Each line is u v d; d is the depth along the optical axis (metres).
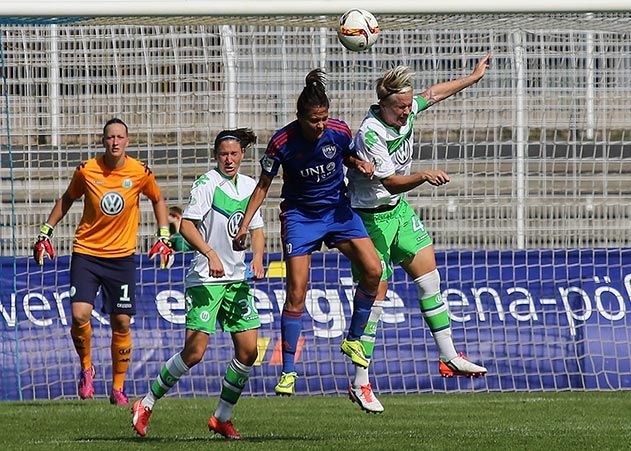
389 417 32.62
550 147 45.78
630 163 45.56
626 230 45.91
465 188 45.56
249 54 44.16
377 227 27.75
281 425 30.38
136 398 40.31
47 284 41.84
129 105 44.19
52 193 44.59
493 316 42.28
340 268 42.38
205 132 44.41
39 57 43.84
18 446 24.94
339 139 25.42
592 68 44.84
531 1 29.00
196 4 28.81
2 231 44.62
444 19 32.06
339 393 41.53
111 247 35.91
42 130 44.16
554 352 42.06
